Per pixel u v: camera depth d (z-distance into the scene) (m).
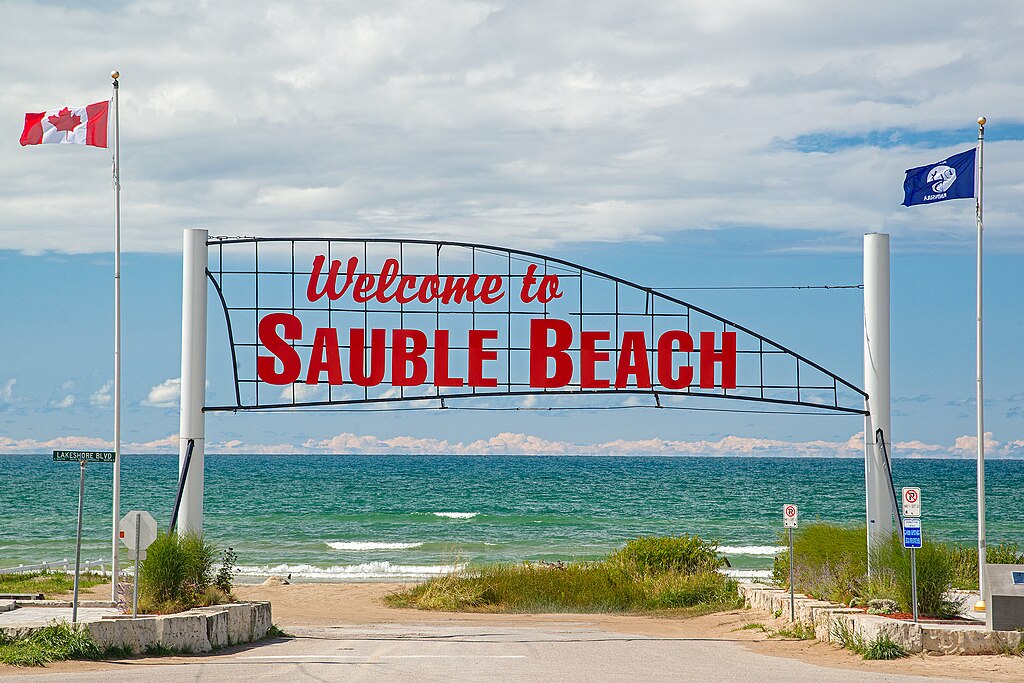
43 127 22.31
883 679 13.76
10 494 101.31
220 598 20.45
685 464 177.25
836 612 18.91
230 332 23.12
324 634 21.42
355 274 23.62
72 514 81.75
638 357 23.89
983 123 21.95
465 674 14.02
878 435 23.08
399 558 50.88
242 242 23.08
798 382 23.75
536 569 32.00
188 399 22.31
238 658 16.28
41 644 15.45
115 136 22.52
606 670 14.62
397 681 13.20
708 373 23.92
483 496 100.81
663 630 22.80
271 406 23.03
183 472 21.98
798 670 14.81
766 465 171.25
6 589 27.53
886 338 23.25
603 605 29.16
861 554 22.95
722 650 17.84
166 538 20.17
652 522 73.75
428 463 182.00
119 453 21.89
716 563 32.66
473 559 50.88
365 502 93.88
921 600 18.50
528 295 23.88
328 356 23.41
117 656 16.08
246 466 162.50
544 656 16.69
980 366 21.52
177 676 13.65
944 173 22.20
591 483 119.75
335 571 44.38
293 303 23.41
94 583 30.20
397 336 23.64
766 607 24.16
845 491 105.25
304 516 77.12
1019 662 15.25
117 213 22.50
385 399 23.28
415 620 25.98
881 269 23.27
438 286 23.84
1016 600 16.00
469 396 23.56
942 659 15.71
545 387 23.78
